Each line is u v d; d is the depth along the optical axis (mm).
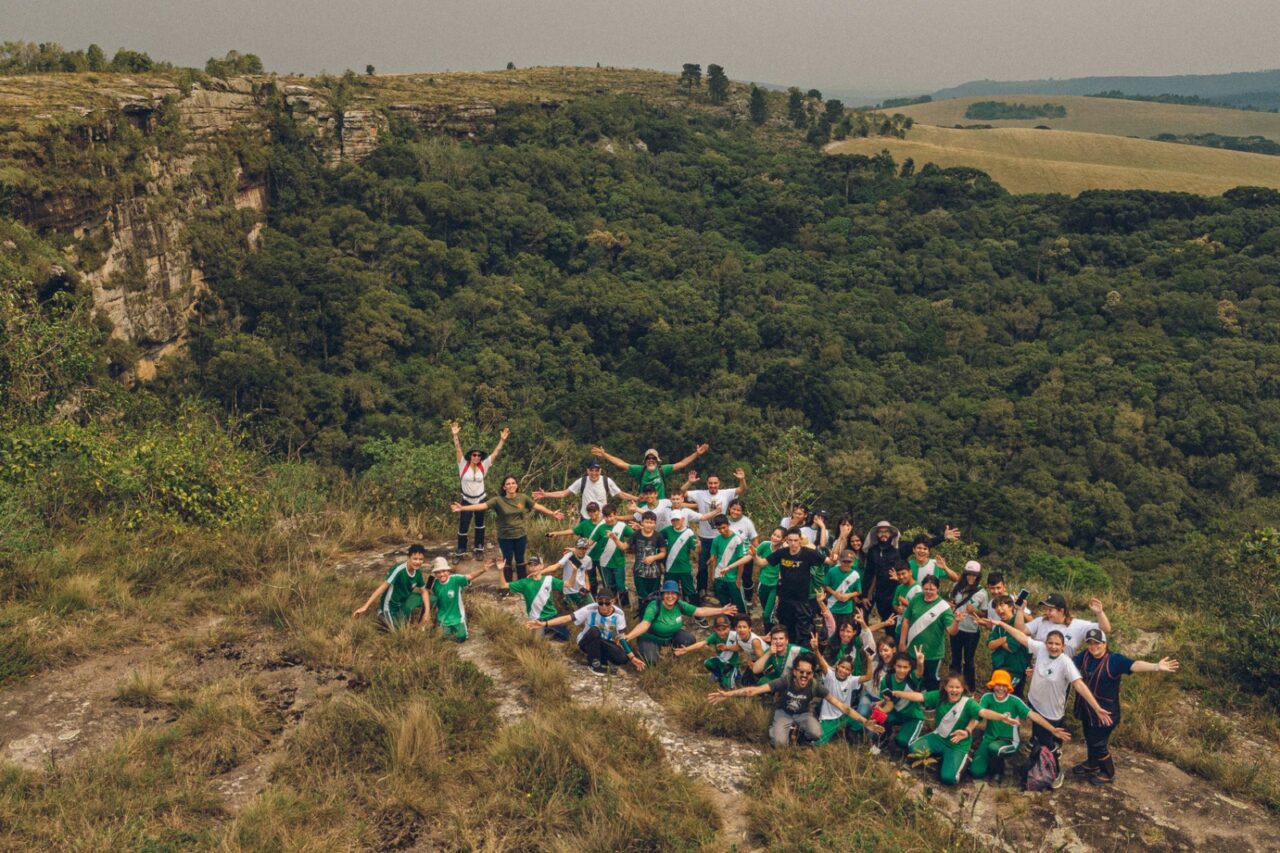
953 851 6906
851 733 8719
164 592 10336
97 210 56938
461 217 90812
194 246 67812
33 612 9352
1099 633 8086
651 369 73000
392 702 8391
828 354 76500
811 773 7922
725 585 10906
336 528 13086
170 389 58062
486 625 10273
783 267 96750
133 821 6625
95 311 53406
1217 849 7309
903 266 96000
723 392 69688
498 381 69125
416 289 81312
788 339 80250
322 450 55531
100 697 8352
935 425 67562
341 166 93875
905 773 8180
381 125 100625
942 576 9828
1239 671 10398
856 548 10562
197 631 9758
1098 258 93500
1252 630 10430
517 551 11484
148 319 60844
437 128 111250
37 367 13992
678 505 10883
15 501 11016
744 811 7504
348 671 9109
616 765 7852
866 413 68688
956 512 48094
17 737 7656
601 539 10820
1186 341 73812
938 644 9000
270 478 14258
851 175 120625
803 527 10641
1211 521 53188
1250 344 70312
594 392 64125
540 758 7699
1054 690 8039
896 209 111625
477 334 76938
